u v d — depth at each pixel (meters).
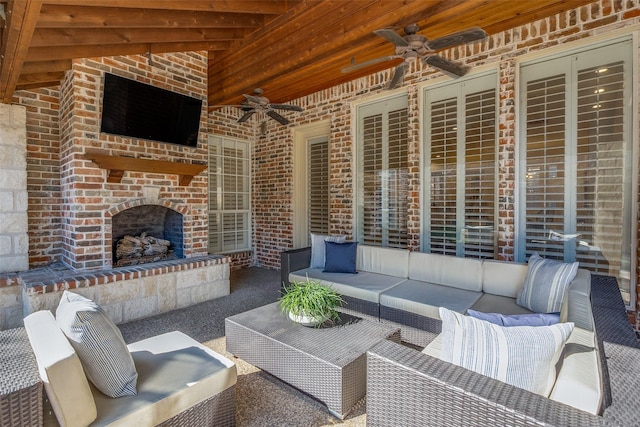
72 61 3.35
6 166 3.42
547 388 1.21
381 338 2.15
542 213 3.31
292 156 5.57
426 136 4.09
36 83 3.60
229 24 3.43
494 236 3.60
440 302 2.74
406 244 4.34
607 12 2.86
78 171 3.36
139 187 3.79
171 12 3.02
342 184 4.88
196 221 4.34
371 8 2.88
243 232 6.08
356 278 3.54
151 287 3.58
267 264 6.00
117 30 3.05
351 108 4.73
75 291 3.09
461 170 3.83
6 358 1.37
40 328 1.47
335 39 3.14
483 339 1.25
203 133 4.41
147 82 3.85
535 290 2.50
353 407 1.98
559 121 3.20
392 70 4.28
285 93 5.27
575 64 3.10
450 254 3.94
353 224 4.78
